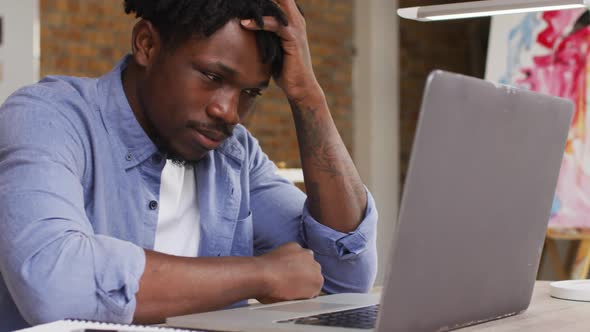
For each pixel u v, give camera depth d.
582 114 3.68
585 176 3.60
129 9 1.22
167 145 1.23
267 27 1.18
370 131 6.39
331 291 1.46
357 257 1.44
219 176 1.42
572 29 3.81
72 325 0.82
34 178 1.06
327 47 6.38
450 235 0.87
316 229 1.43
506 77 4.02
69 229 1.01
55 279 0.96
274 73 1.35
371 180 6.36
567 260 4.07
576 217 3.59
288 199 1.53
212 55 1.13
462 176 0.86
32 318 0.98
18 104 1.17
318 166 1.41
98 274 0.97
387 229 6.41
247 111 1.21
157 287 0.99
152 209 1.30
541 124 0.99
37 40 5.17
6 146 1.12
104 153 1.24
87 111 1.23
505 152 0.93
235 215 1.43
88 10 5.46
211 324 0.96
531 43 3.95
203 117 1.16
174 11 1.14
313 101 1.38
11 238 1.00
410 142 6.71
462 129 0.83
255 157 1.56
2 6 4.81
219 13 1.12
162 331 0.80
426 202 0.82
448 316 0.92
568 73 3.78
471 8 1.68
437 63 6.85
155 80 1.19
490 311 1.01
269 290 1.10
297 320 0.97
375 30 6.42
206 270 1.03
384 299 0.81
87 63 5.46
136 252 1.00
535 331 0.94
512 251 1.02
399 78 6.64
